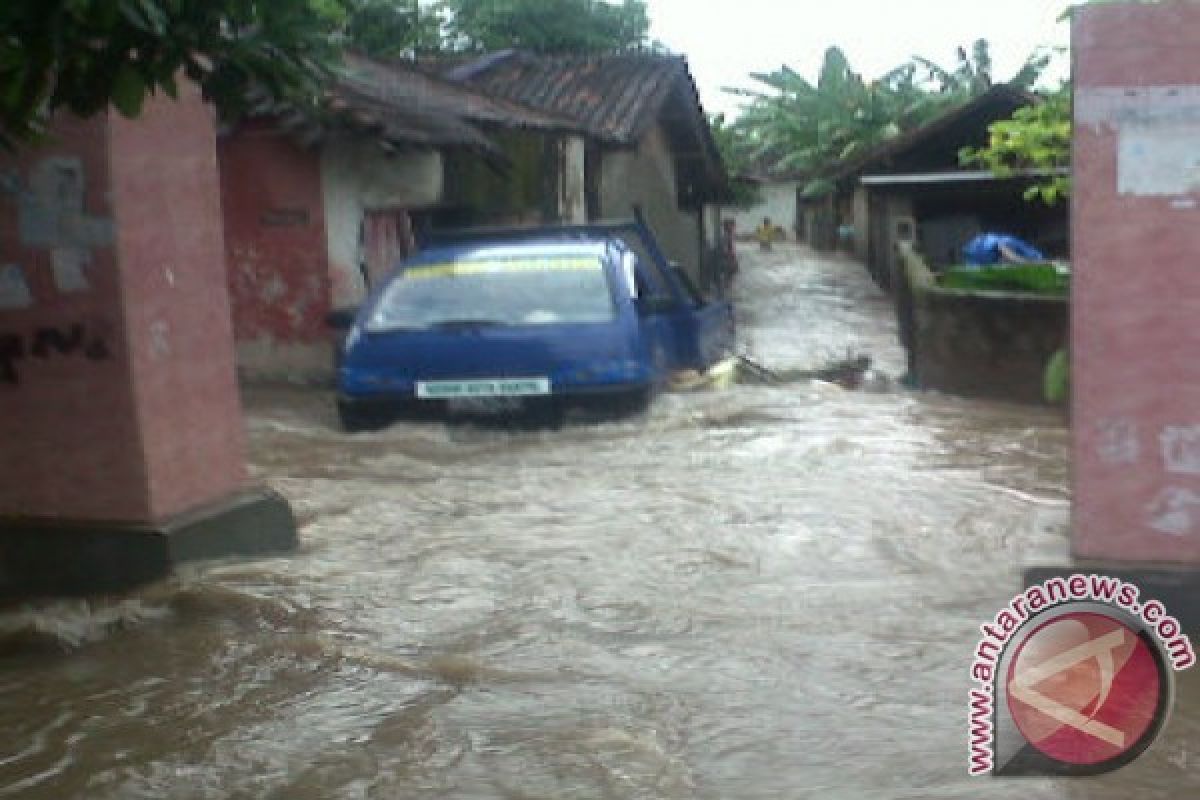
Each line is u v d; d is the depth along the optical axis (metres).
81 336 5.59
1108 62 4.45
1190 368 4.52
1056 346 10.97
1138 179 4.48
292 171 13.09
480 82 22.97
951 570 5.52
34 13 3.84
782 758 3.75
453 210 16.22
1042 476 7.48
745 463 7.88
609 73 23.20
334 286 13.24
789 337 20.34
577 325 9.14
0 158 5.54
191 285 5.87
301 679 4.48
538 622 4.97
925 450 8.35
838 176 28.67
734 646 4.66
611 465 7.88
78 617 5.21
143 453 5.61
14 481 5.77
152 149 5.66
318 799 3.60
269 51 4.36
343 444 8.81
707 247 31.16
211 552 5.81
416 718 4.11
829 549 5.89
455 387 9.02
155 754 3.93
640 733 3.93
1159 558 4.60
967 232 24.72
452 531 6.36
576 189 19.83
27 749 3.99
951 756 3.72
